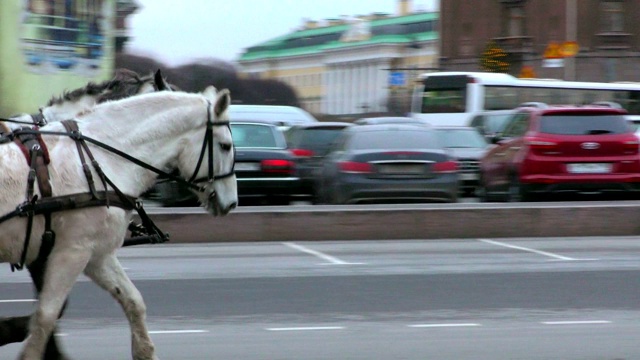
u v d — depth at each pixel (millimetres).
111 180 7594
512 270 14477
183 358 8836
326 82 147750
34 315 7355
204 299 11938
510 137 23734
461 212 19266
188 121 7914
